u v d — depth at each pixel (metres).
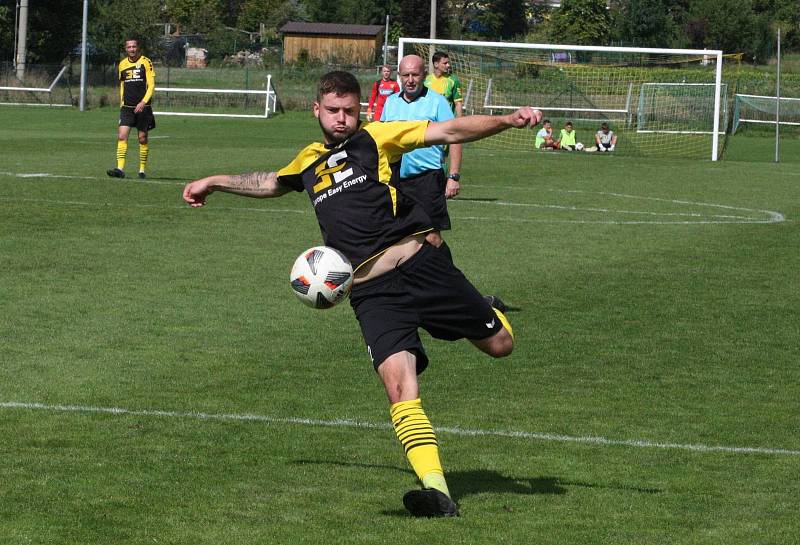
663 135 62.16
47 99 83.75
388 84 41.69
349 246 8.61
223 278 18.22
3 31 98.88
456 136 8.28
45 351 13.23
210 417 10.69
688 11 135.88
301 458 9.47
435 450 8.07
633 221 27.38
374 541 7.46
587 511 8.23
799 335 15.22
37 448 9.57
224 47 135.62
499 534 7.66
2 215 24.58
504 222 26.34
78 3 103.25
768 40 125.31
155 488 8.58
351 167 8.59
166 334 14.30
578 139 61.84
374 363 8.38
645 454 9.80
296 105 83.00
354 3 151.88
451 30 142.88
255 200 29.09
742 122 75.25
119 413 10.77
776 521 8.07
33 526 7.67
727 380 12.73
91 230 22.91
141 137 33.56
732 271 20.42
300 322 15.26
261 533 7.60
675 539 7.65
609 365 13.32
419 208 8.70
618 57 66.88
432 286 8.60
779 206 31.78
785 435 10.52
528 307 16.72
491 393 11.91
